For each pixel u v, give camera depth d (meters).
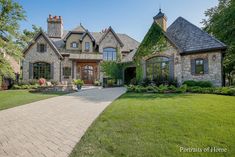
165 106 8.55
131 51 28.12
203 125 5.57
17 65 27.55
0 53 14.80
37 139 5.03
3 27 14.88
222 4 24.38
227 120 6.06
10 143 4.76
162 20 21.05
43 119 7.17
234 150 3.93
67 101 11.50
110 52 27.69
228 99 10.43
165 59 19.11
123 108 8.33
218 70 16.23
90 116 7.49
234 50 21.66
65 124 6.43
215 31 23.41
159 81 18.50
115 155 3.88
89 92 16.62
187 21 20.31
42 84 20.67
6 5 14.99
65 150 4.30
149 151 3.96
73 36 27.56
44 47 24.45
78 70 26.06
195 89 14.85
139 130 5.30
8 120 7.09
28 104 10.61
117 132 5.23
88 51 27.27
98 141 4.65
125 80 26.64
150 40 20.12
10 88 21.88
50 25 28.73
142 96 12.67
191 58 17.64
